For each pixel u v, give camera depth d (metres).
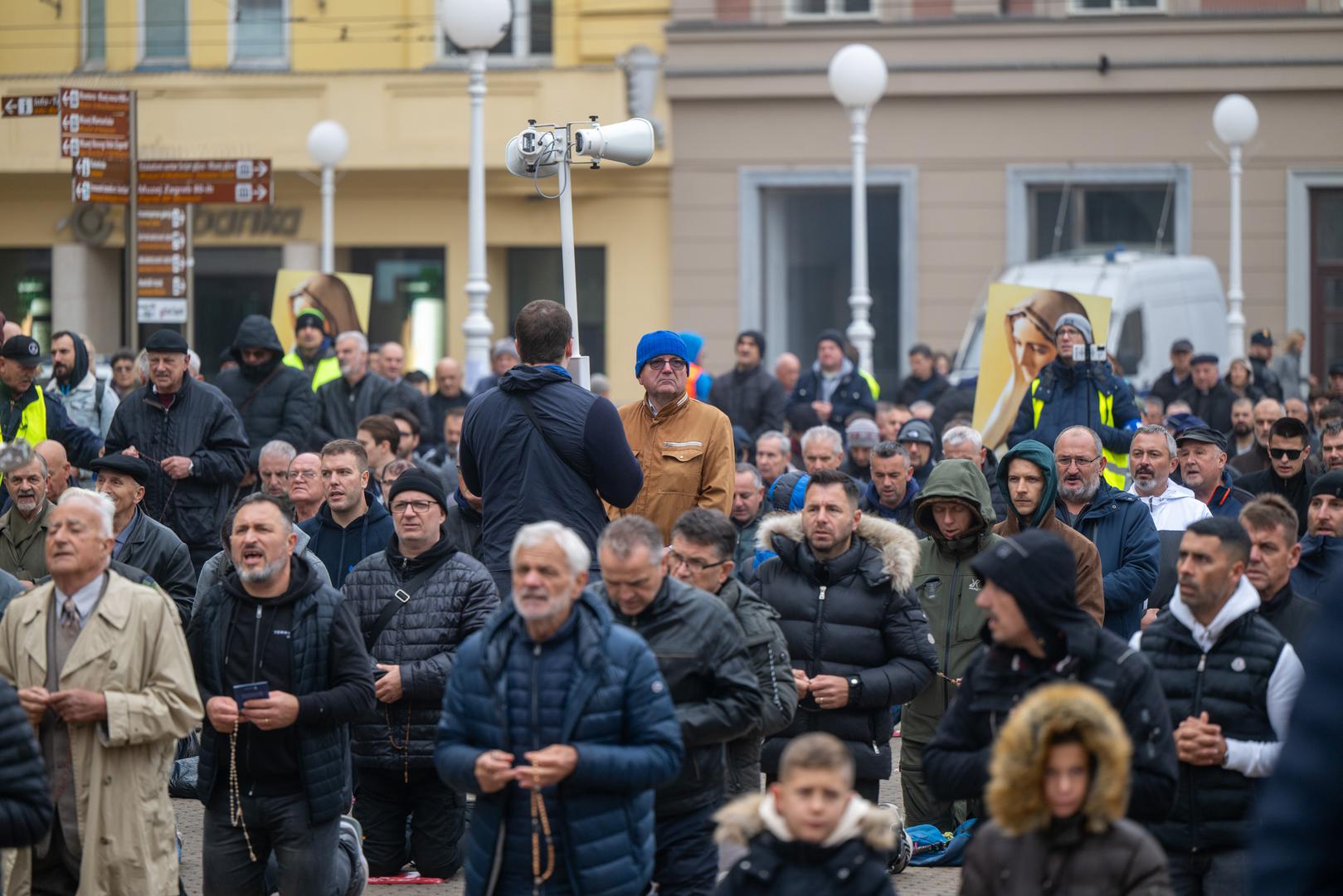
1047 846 14.27
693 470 25.50
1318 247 79.19
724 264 79.56
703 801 19.83
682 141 79.56
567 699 17.30
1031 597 16.14
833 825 15.16
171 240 47.47
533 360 23.66
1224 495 31.25
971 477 24.39
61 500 20.12
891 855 24.70
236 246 79.81
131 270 47.44
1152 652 18.67
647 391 25.91
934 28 78.38
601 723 17.27
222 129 78.81
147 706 19.78
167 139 78.88
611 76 77.62
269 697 20.56
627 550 19.05
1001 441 43.56
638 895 17.72
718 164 79.56
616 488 23.41
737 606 20.97
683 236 79.81
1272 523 20.69
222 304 80.25
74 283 80.38
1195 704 18.27
